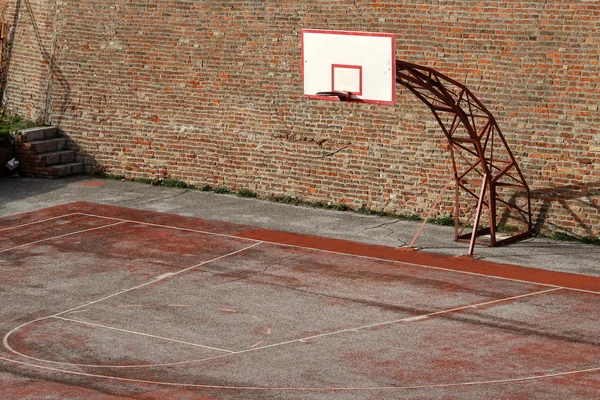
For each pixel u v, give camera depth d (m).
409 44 24.83
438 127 24.62
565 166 23.27
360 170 25.86
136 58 28.67
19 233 23.69
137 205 26.39
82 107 29.61
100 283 20.20
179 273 20.83
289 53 26.39
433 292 19.61
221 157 27.84
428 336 17.20
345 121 25.88
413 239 22.91
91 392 14.87
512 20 23.47
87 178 29.31
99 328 17.77
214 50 27.50
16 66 31.08
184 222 24.78
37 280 20.39
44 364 16.09
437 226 24.59
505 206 24.08
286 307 18.80
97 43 29.20
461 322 17.91
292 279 20.45
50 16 29.91
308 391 14.84
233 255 22.08
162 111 28.52
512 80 23.64
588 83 22.78
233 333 17.48
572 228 23.36
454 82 21.80
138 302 19.11
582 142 22.98
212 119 27.81
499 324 17.78
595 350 16.52
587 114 22.88
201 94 27.86
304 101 26.34
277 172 27.06
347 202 26.16
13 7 31.11
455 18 24.12
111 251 22.34
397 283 20.19
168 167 28.66
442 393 14.71
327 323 17.94
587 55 22.72
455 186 23.25
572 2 22.77
